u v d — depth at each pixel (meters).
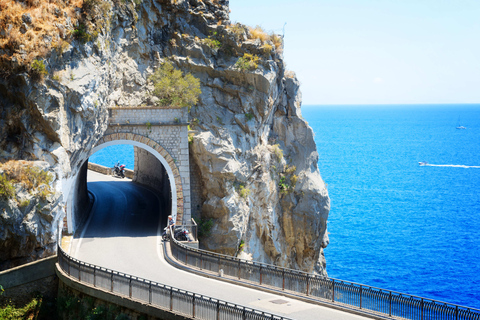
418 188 113.25
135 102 39.31
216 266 27.80
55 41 30.12
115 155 157.38
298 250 45.53
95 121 33.41
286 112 46.47
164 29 42.31
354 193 106.19
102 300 24.48
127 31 38.78
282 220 45.03
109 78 36.03
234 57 42.59
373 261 61.59
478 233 75.25
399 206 94.19
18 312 26.89
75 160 32.84
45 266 27.98
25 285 27.55
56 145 30.03
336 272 57.47
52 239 29.19
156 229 37.38
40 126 29.75
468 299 50.31
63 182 30.41
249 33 43.72
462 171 138.25
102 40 33.75
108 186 54.94
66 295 26.59
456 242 70.38
